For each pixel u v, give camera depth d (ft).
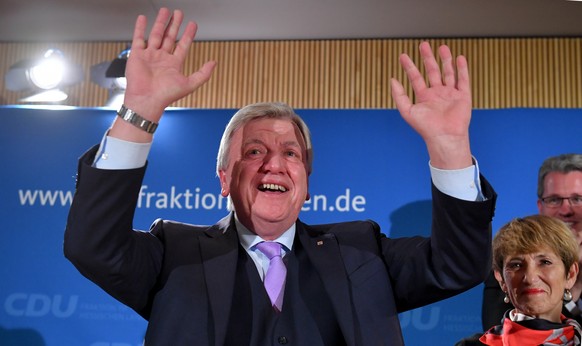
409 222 12.06
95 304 11.94
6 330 11.91
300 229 6.53
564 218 11.45
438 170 5.66
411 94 18.94
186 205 12.22
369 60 19.21
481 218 5.62
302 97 19.22
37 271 12.09
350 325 5.90
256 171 6.32
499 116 12.16
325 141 12.32
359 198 12.16
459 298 11.68
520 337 7.81
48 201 12.32
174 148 12.39
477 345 8.28
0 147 12.48
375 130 12.31
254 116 6.57
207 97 19.38
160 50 5.62
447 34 18.83
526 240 8.11
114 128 5.48
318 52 19.36
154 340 5.80
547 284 7.97
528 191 11.96
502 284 8.43
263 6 17.48
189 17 18.22
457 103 5.66
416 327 11.68
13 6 17.90
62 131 12.53
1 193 12.37
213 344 5.75
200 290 5.97
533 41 18.85
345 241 6.50
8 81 16.22
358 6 17.35
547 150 12.03
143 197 12.26
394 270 6.45
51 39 19.76
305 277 6.30
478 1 17.03
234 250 6.23
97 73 16.14
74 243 5.45
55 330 11.90
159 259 6.16
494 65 18.84
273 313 6.11
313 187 12.23
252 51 19.49
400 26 18.44
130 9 17.80
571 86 18.65
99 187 5.40
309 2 17.20
